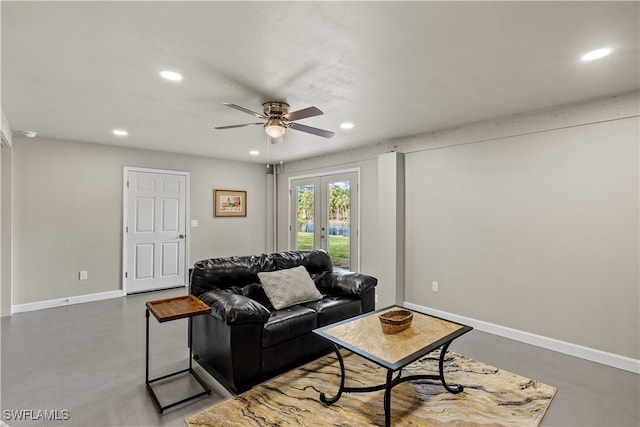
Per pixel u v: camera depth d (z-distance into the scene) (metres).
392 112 3.16
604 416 2.07
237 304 2.38
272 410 2.12
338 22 1.66
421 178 4.09
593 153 2.83
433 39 1.83
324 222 5.57
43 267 4.27
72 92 2.62
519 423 2.00
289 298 3.00
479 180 3.55
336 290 3.44
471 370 2.65
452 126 3.68
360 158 4.90
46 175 4.28
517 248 3.28
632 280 2.65
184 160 5.52
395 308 2.71
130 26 1.69
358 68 2.20
